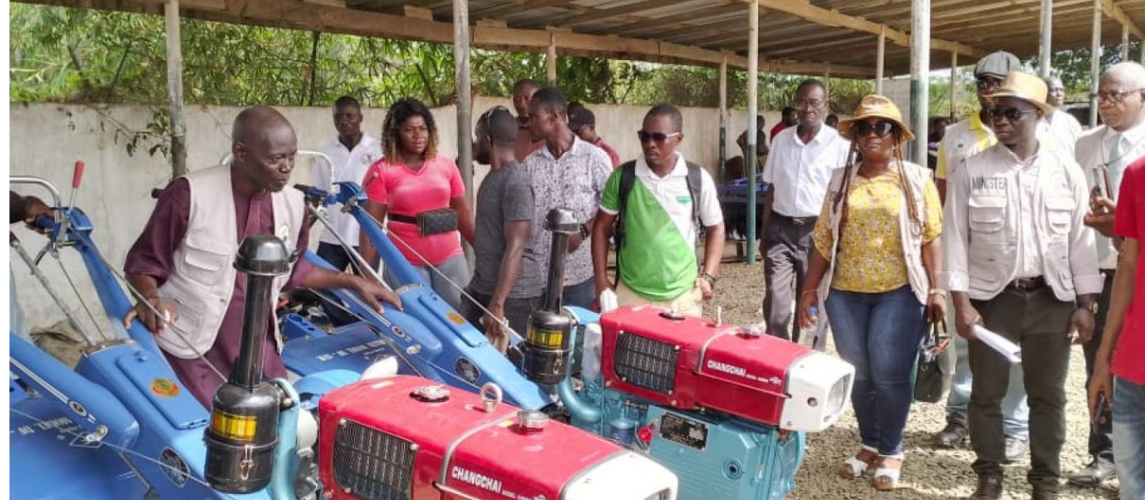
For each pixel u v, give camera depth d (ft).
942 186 15.16
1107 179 10.89
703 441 10.27
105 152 22.09
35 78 30.58
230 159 10.39
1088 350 13.56
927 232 12.57
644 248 13.46
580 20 31.19
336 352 12.92
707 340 10.37
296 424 7.73
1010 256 11.95
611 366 10.76
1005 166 12.03
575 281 14.67
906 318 12.54
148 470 8.54
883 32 37.68
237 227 9.80
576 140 14.79
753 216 32.19
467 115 18.80
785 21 34.30
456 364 11.73
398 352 11.97
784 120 36.60
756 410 9.95
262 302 6.59
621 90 48.83
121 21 30.19
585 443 7.07
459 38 18.57
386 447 7.33
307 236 10.91
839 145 18.51
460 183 16.03
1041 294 12.01
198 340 9.83
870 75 56.59
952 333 14.82
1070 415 16.24
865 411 13.46
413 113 15.12
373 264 15.40
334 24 25.66
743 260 33.42
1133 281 9.38
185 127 23.27
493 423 7.36
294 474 7.82
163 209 9.57
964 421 14.94
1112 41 51.37
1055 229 11.80
